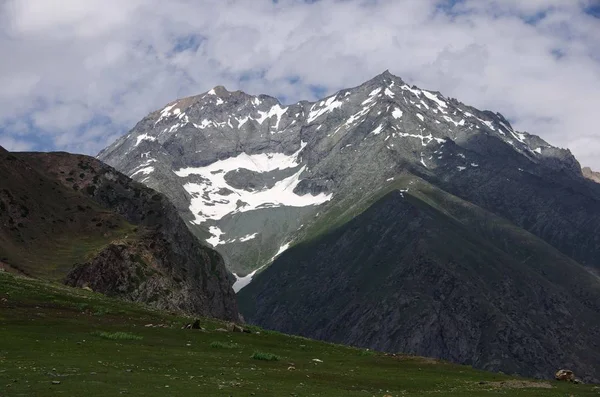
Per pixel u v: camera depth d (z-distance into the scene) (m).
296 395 36.19
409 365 57.62
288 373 44.97
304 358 56.25
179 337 58.66
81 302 73.62
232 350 54.84
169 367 42.34
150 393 32.81
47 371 36.03
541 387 48.91
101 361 41.44
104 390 32.50
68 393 31.25
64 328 54.75
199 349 53.28
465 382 49.78
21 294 69.94
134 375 37.62
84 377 35.34
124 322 62.97
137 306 82.44
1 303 63.00
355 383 44.41
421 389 45.00
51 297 71.75
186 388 35.12
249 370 44.50
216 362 46.84
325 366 52.12
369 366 55.53
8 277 86.50
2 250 145.50
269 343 63.81
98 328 57.16
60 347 45.22
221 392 34.78
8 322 54.09
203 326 68.62
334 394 37.94
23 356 40.47
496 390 45.94
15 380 33.16
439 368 57.59
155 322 66.62
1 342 44.75
